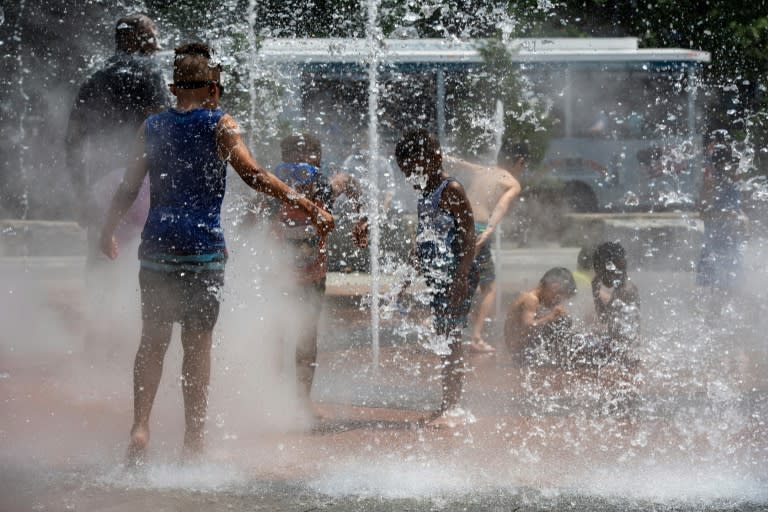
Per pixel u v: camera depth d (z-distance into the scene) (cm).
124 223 759
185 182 528
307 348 660
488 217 955
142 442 521
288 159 675
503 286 1582
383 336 1070
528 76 2245
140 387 529
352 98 1873
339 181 690
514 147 986
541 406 703
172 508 448
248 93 1325
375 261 904
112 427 608
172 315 531
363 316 1254
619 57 2362
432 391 760
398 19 1041
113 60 785
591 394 748
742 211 1086
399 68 2030
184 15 1280
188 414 530
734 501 472
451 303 653
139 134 546
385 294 1242
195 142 527
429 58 2038
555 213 2380
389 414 675
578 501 470
